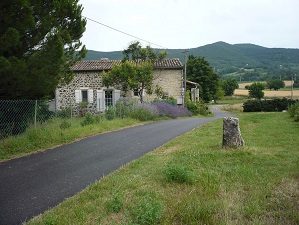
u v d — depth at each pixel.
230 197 4.19
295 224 3.40
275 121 14.49
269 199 4.11
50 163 6.81
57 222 3.52
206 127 13.02
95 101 23.73
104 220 3.63
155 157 7.03
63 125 11.34
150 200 4.15
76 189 4.96
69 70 11.01
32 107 10.14
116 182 5.08
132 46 22.34
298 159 6.27
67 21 9.79
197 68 52.31
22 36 8.27
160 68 24.23
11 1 7.16
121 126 14.21
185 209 3.72
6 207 4.21
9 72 7.57
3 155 7.43
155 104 20.39
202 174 5.27
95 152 8.04
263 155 6.69
